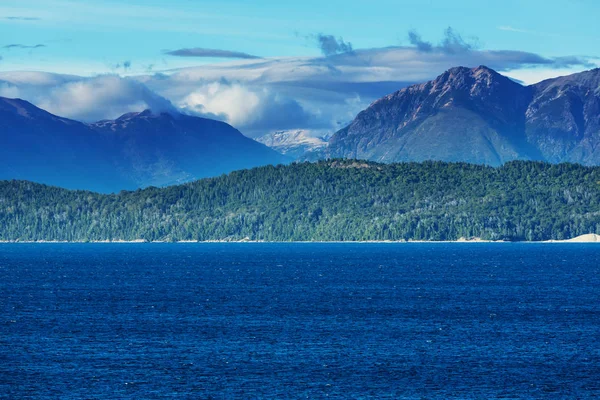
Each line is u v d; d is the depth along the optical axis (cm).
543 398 15562
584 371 17588
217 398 15550
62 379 16838
